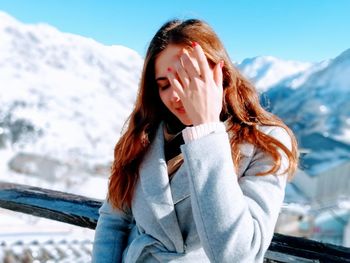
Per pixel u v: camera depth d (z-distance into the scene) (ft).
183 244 3.34
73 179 103.35
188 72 2.99
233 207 2.74
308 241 3.78
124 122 4.07
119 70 583.99
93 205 5.23
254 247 2.74
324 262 3.52
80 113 293.43
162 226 3.36
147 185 3.52
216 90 3.00
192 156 2.89
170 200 3.38
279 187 3.02
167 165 3.59
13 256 13.82
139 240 3.57
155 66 3.51
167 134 3.84
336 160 59.36
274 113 3.57
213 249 2.72
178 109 3.42
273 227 2.90
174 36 3.34
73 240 16.52
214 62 3.34
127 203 3.89
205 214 2.77
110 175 4.03
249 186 3.01
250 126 3.26
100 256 4.09
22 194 5.89
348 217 51.52
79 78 514.68
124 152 3.78
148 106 3.86
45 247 15.31
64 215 5.13
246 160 3.17
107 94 437.99
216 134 2.92
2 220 22.12
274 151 3.04
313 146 64.85
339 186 56.03
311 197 53.72
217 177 2.81
